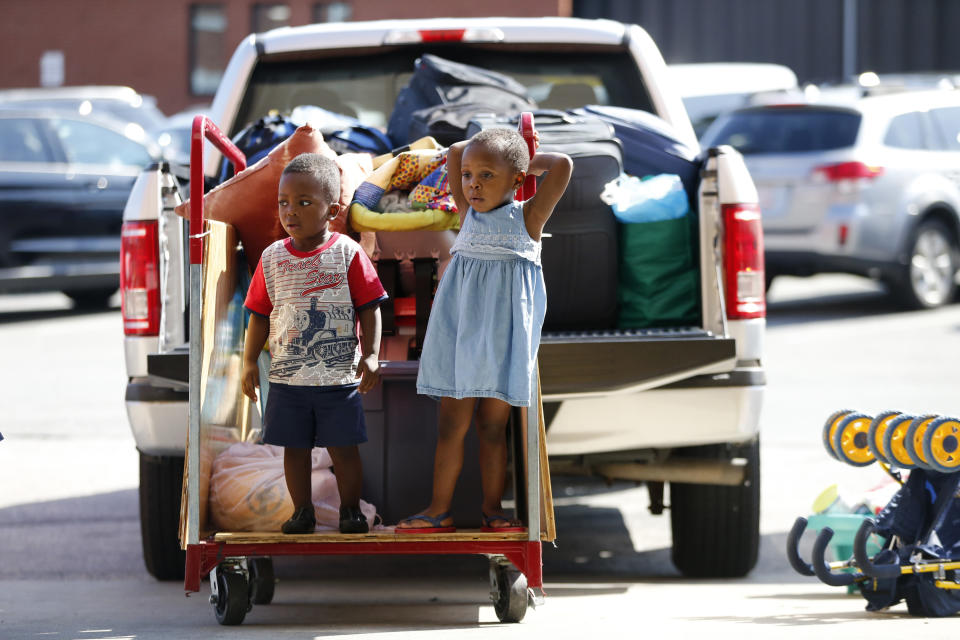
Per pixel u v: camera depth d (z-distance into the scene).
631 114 16.91
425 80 17.72
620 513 21.56
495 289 12.55
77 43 95.25
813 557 13.41
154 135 57.22
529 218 12.62
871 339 37.78
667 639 11.95
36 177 41.81
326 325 12.78
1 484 22.73
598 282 15.31
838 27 83.56
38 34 95.44
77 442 26.03
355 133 16.80
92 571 17.30
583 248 15.20
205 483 13.14
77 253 42.56
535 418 12.62
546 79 19.42
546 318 15.41
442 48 19.44
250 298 13.05
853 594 15.23
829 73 83.94
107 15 94.94
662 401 14.54
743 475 15.53
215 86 94.88
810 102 41.06
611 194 15.29
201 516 13.00
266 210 14.55
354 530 12.94
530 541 12.70
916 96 42.12
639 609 14.23
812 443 25.16
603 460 15.32
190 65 94.88
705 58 84.62
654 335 14.34
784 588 15.98
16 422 27.73
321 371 12.77
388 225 14.41
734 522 16.28
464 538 12.76
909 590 13.38
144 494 16.23
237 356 14.32
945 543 13.38
